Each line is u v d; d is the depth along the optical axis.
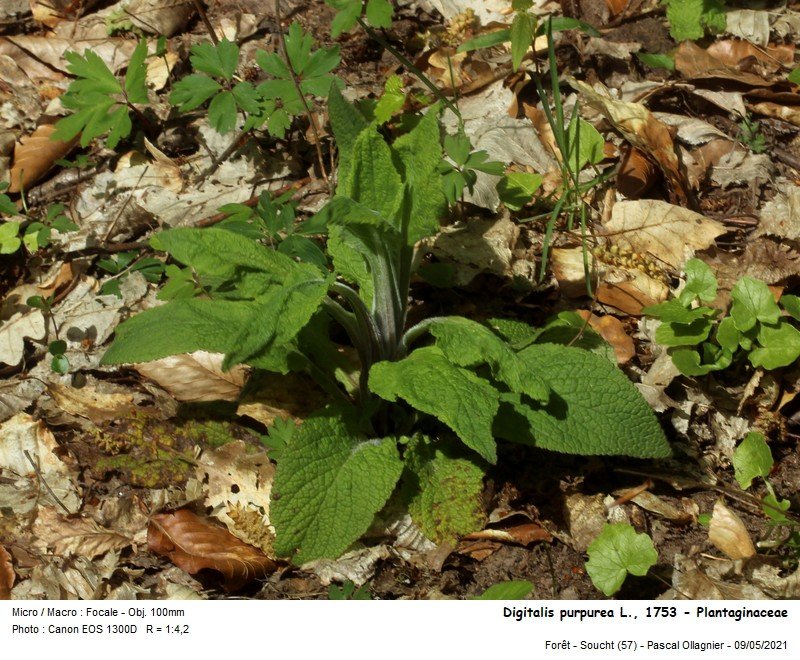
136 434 1.53
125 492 1.52
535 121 1.67
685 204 1.64
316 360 1.52
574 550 1.50
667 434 1.55
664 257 1.62
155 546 1.49
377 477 1.47
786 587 1.48
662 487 1.53
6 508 1.51
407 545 1.49
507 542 1.50
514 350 1.52
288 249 1.54
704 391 1.56
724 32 1.74
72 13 1.75
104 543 1.49
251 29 1.73
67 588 1.48
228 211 1.57
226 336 1.46
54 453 1.52
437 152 1.46
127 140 1.67
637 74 1.72
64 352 1.56
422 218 1.47
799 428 1.56
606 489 1.53
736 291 1.55
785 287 1.60
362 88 1.69
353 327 1.50
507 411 1.49
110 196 1.64
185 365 1.54
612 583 1.46
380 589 1.48
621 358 1.57
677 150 1.67
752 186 1.66
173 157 1.66
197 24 1.74
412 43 1.74
